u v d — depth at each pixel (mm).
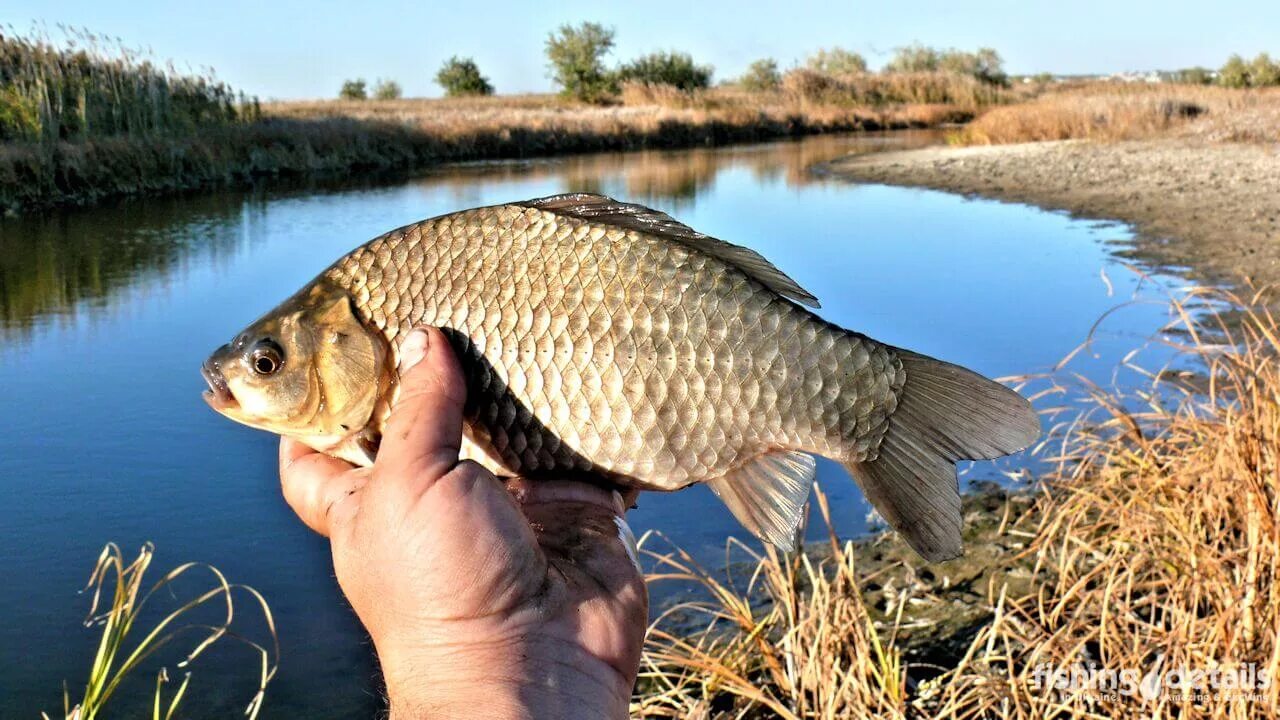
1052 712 3781
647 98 47125
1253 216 14031
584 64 48594
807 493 2346
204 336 9250
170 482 6219
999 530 5500
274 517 5789
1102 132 29703
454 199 18969
